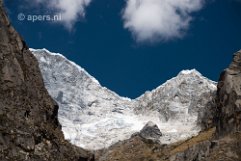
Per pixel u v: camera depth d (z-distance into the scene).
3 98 51.09
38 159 49.75
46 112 55.59
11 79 53.00
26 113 52.03
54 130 56.06
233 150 92.00
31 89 54.94
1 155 46.78
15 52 55.91
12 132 49.00
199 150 102.25
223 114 102.12
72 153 55.69
